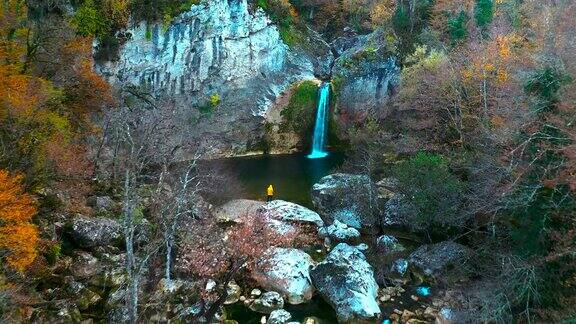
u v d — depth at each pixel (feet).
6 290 49.75
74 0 110.63
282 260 72.95
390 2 151.74
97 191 85.66
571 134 54.54
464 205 77.87
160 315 60.75
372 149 109.19
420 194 79.87
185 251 71.51
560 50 73.41
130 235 50.49
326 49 166.20
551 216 57.00
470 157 82.84
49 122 71.36
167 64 128.06
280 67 153.38
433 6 135.33
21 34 80.23
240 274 72.33
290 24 160.66
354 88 144.77
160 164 99.30
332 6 169.48
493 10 122.72
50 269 62.49
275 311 64.75
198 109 136.56
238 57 140.26
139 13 119.75
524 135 66.54
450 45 119.44
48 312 56.54
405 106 114.01
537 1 117.19
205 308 63.67
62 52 89.20
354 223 93.15
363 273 70.54
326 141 151.64
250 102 144.66
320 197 101.76
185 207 75.00
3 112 63.05
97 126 98.73
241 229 75.82
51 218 69.00
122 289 63.46
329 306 68.54
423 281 73.97
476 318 59.06
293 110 150.00
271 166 135.44
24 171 64.54
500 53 93.76
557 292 54.03
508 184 63.67
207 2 129.29
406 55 134.21
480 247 71.20
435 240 84.53
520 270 58.54
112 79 119.75
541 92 64.95
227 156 142.10
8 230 51.88
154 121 101.91
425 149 99.96
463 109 95.25
